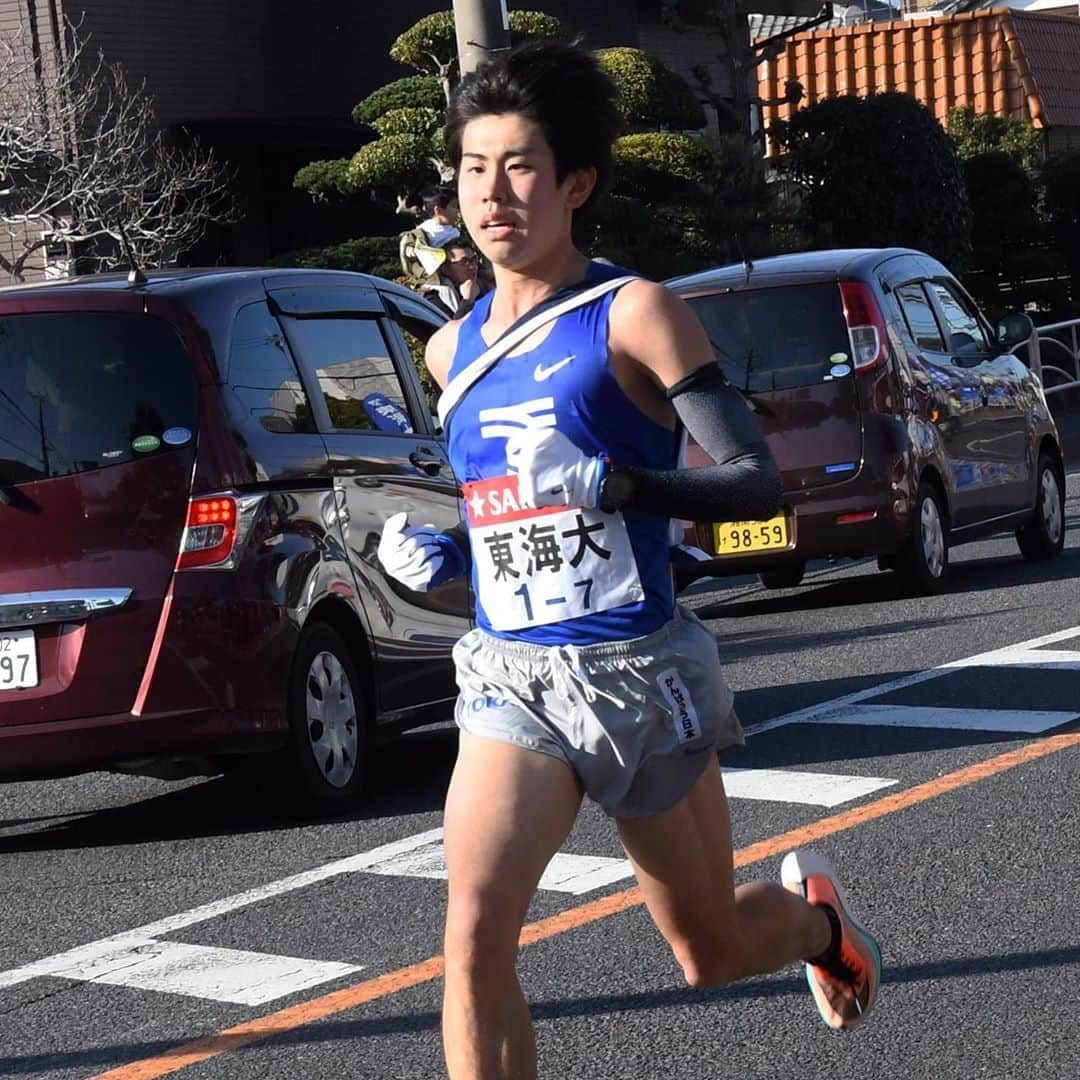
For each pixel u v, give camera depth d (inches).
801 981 568.4
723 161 2568.9
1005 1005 538.0
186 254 2628.0
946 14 4436.5
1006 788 781.9
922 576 1318.9
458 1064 369.1
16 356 804.6
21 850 832.3
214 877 745.6
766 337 1300.4
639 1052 520.4
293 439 836.0
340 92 2824.8
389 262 2367.1
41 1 2383.1
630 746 393.1
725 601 1432.1
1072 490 1953.7
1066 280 3324.3
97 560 783.1
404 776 919.7
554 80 391.5
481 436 398.9
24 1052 557.9
